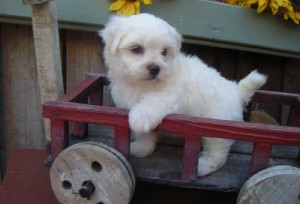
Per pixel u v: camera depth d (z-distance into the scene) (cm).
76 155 118
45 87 155
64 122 124
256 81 147
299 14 182
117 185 117
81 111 120
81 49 196
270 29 186
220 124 114
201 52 202
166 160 137
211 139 134
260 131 113
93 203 121
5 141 207
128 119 118
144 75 125
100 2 178
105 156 116
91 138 150
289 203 110
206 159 134
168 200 164
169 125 118
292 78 206
